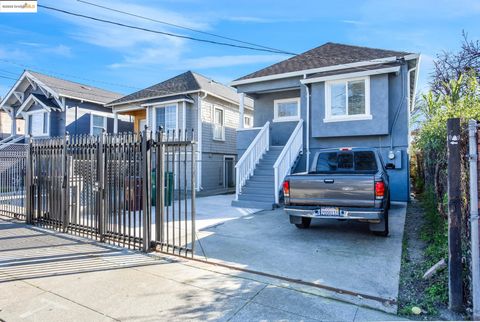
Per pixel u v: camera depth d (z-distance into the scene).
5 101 21.77
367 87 11.06
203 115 17.27
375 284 3.86
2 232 6.75
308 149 12.43
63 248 5.55
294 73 12.76
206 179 17.28
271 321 3.02
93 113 20.55
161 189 5.40
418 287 3.78
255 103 15.52
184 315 3.15
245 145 13.82
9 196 8.60
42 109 19.78
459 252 3.19
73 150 6.64
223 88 20.78
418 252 5.14
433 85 15.43
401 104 11.00
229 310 3.25
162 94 17.23
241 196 10.76
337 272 4.28
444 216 4.77
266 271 4.35
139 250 5.41
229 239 6.11
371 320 3.04
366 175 5.63
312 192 5.98
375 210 5.46
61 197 6.85
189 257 5.00
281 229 6.94
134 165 5.54
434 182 6.47
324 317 3.09
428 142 6.88
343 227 7.09
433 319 3.05
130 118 22.83
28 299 3.53
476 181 3.04
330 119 11.64
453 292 3.20
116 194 5.84
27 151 7.70
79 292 3.71
